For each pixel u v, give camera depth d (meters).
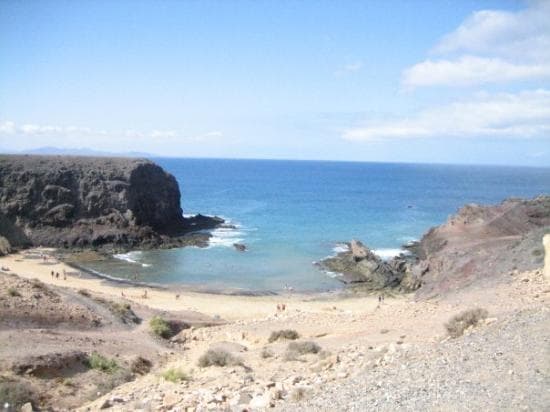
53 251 76.06
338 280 60.59
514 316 18.06
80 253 75.44
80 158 103.19
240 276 62.34
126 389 18.05
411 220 111.94
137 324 33.19
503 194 182.88
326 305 48.66
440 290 39.50
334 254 75.00
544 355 12.14
